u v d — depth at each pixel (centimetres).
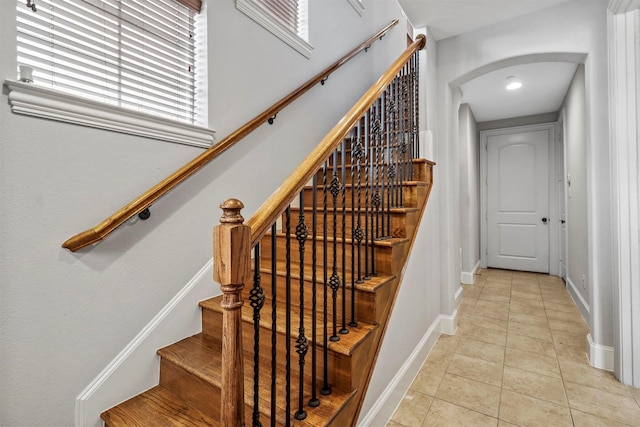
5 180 99
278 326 134
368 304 141
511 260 505
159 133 141
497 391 187
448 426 158
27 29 108
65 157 113
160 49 150
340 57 274
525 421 162
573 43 219
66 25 118
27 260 104
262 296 89
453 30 257
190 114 164
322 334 129
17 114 101
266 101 201
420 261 212
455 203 334
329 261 173
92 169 121
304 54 232
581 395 182
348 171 225
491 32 249
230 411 74
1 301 99
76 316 116
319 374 125
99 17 127
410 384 193
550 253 473
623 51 188
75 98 113
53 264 110
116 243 128
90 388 119
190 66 163
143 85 144
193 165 146
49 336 109
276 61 208
